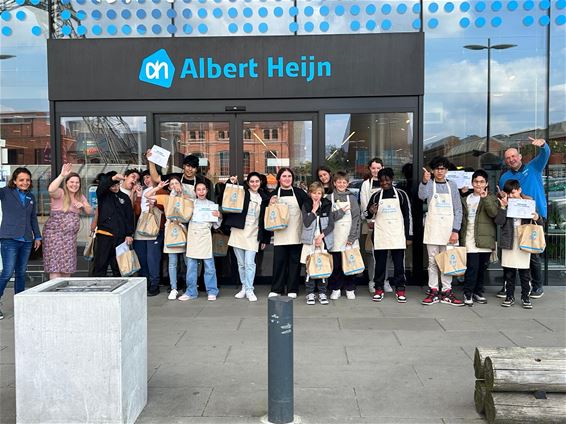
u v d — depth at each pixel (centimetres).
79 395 331
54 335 330
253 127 789
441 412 371
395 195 685
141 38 776
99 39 779
